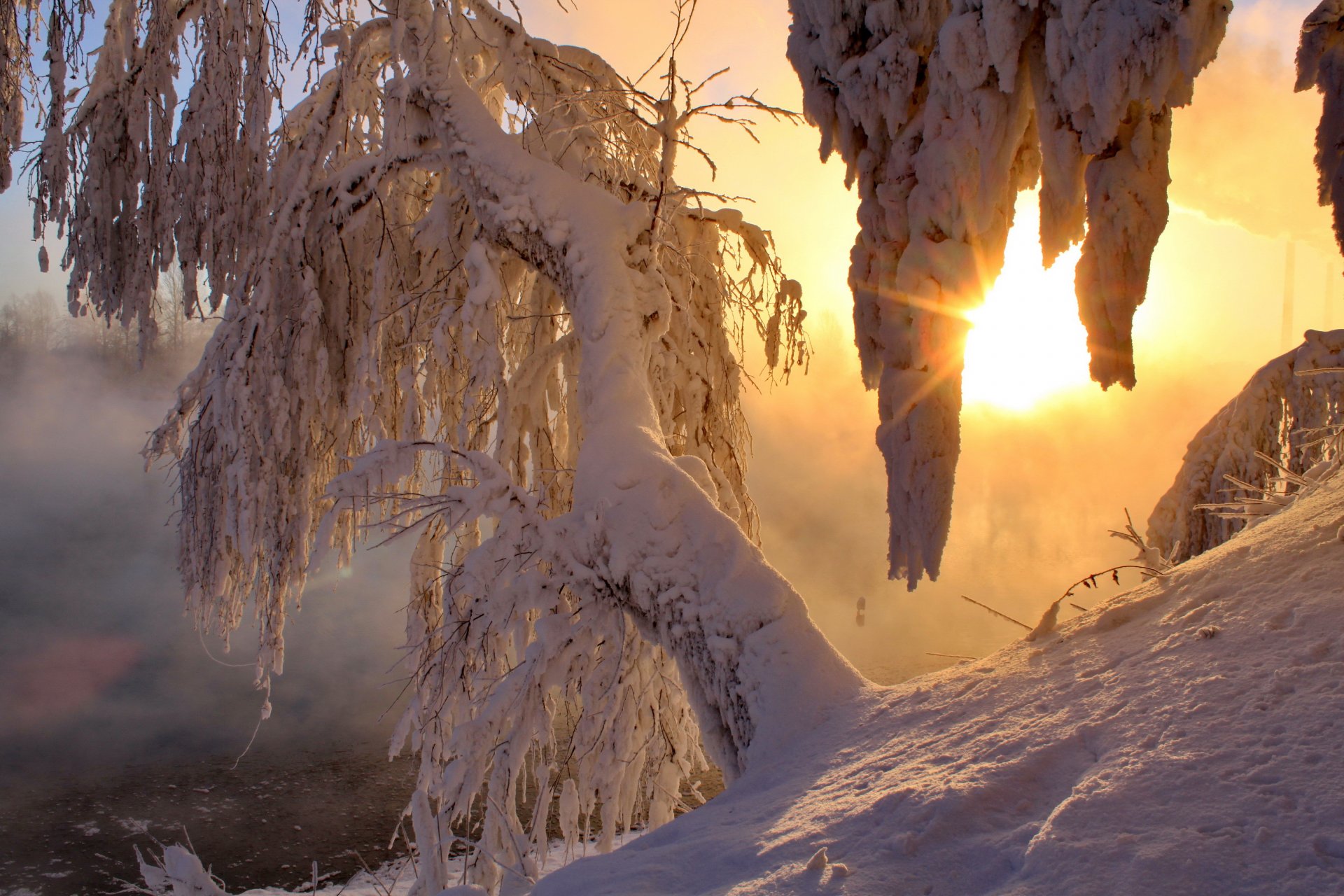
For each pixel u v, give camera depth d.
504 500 5.20
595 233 6.27
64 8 7.75
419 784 5.38
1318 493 3.44
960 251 3.30
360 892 12.13
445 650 5.25
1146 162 2.82
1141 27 2.64
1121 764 2.11
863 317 3.71
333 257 8.09
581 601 5.13
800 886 2.04
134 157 8.34
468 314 6.46
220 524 7.72
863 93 3.57
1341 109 2.47
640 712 6.07
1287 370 6.82
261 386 7.52
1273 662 2.29
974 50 3.16
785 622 4.43
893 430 3.54
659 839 3.06
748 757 4.01
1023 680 3.00
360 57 8.20
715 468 7.86
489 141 6.80
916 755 2.75
